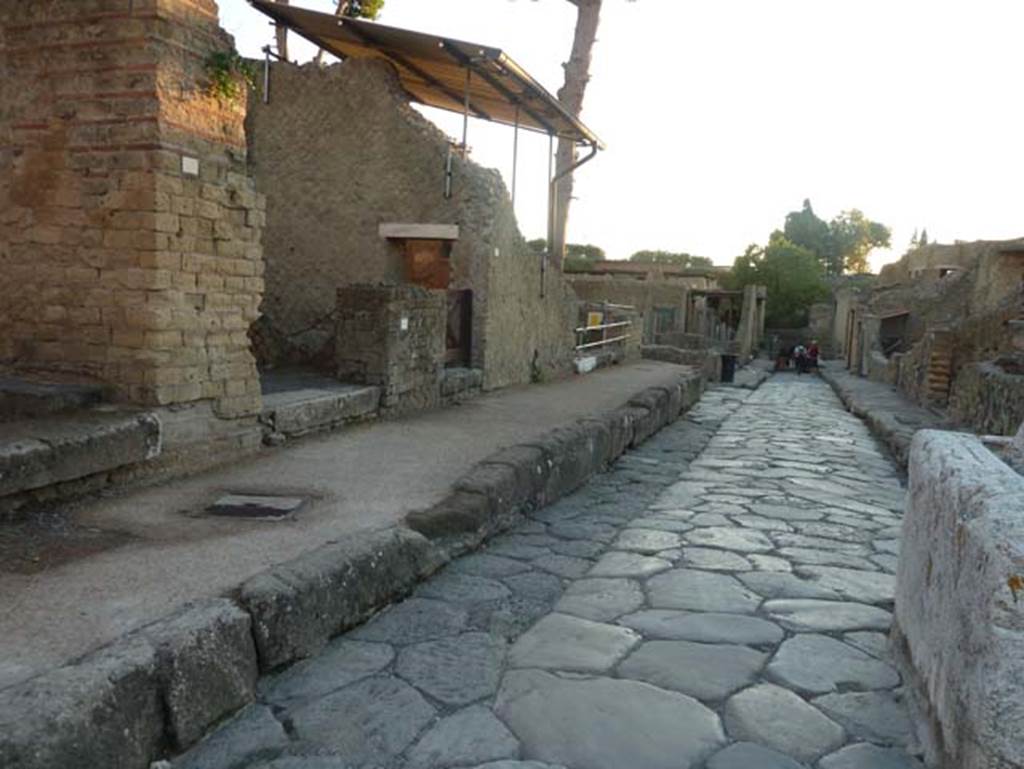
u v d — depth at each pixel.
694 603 4.14
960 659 2.35
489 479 5.31
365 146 10.28
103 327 4.97
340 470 5.59
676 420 12.63
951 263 33.47
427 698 3.03
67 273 5.02
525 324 11.92
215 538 3.93
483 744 2.72
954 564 2.54
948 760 2.40
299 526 4.22
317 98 10.39
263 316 10.12
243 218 5.59
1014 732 1.99
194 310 5.19
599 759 2.65
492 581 4.39
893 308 29.80
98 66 4.83
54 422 4.47
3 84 5.04
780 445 10.30
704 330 33.38
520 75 9.45
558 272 13.71
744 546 5.30
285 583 3.22
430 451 6.37
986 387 10.87
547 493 6.34
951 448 3.20
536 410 9.17
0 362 5.21
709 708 3.01
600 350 17.12
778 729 2.87
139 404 4.95
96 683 2.29
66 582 3.22
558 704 3.01
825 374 29.62
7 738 2.00
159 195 4.83
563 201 18.25
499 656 3.43
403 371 8.16
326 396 6.93
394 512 4.61
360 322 7.87
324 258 10.49
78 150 4.93
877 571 4.84
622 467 8.27
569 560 4.88
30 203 5.06
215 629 2.79
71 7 4.82
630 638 3.66
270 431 6.14
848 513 6.44
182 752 2.57
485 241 10.12
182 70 4.95
